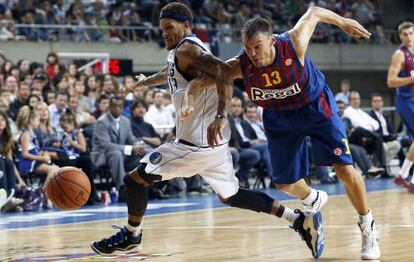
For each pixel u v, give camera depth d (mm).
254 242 6637
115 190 12375
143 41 20156
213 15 21703
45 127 11898
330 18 5387
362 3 25109
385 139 15484
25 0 19094
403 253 5656
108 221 9320
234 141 13406
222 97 5141
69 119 11930
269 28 5113
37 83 13430
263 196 5770
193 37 5375
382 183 14219
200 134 5523
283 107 5434
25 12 18656
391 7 25797
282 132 5555
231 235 7227
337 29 23516
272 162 5672
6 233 8180
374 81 24578
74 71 14805
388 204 9961
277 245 6391
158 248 6402
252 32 5051
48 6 19156
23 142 11461
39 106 11844
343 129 5551
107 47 19531
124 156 12219
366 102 24156
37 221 9562
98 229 8352
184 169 5598
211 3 22078
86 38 19297
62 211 10961
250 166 13633
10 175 11016
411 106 11297
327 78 23672
